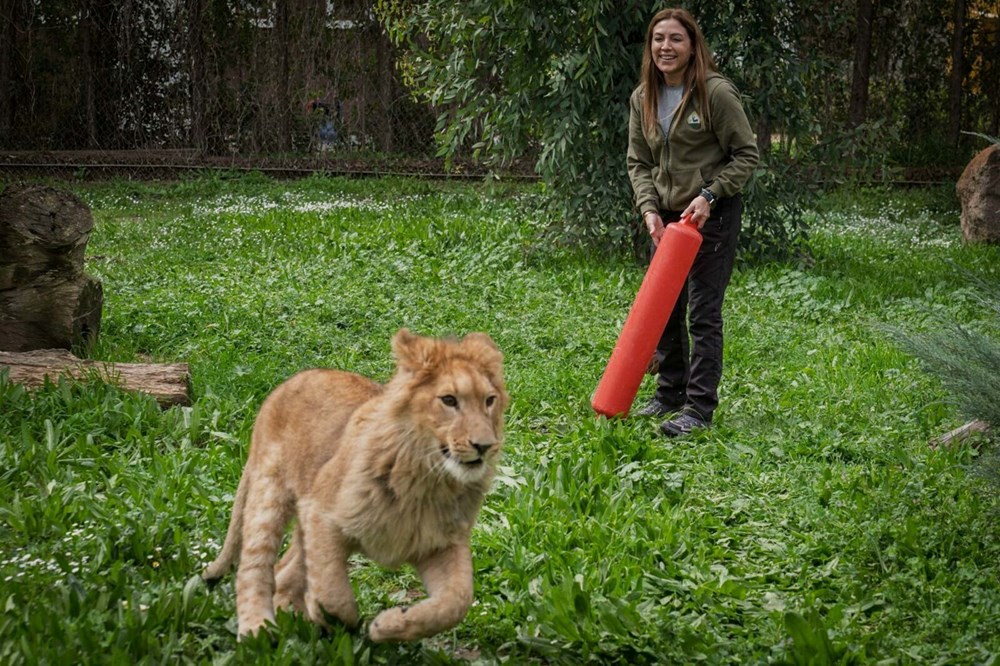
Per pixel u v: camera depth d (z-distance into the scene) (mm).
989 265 12688
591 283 10477
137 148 19969
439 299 9680
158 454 5695
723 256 6523
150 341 8273
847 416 6910
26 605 4004
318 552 3717
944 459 6066
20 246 7168
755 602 4469
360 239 12477
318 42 19656
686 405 6703
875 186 19094
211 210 16078
